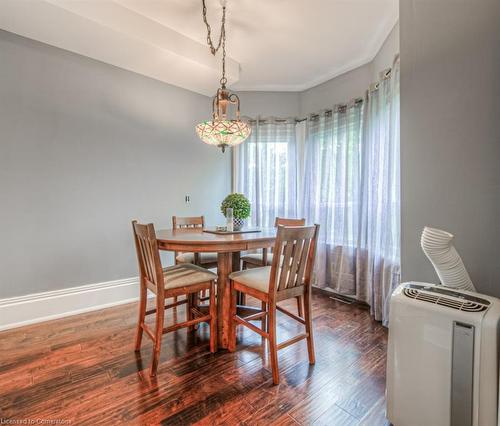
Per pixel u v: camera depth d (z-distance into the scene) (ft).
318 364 5.88
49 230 8.19
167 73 9.78
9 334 7.14
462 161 4.53
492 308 3.47
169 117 10.66
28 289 7.85
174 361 5.93
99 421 4.29
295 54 9.43
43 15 6.72
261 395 4.91
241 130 7.06
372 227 8.50
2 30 7.39
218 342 6.50
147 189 10.14
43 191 8.09
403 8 5.19
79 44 8.00
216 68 9.39
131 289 9.70
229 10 7.30
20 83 7.69
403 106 5.22
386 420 4.37
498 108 4.17
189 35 8.59
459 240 4.58
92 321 7.98
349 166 9.90
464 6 4.45
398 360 4.06
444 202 4.73
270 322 5.35
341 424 4.30
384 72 7.85
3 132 7.50
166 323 7.85
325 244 10.73
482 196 4.34
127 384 5.16
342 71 10.48
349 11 7.28
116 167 9.42
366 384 5.25
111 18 7.17
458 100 4.55
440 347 3.61
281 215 11.98
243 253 11.90
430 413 3.72
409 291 4.14
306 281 5.95
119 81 9.39
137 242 6.20
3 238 7.52
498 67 4.16
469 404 3.38
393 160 7.34
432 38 4.81
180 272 6.41
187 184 11.23
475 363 3.34
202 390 5.02
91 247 8.92
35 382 5.20
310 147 11.37
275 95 12.30
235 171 12.46
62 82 8.33
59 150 8.33
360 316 8.43
